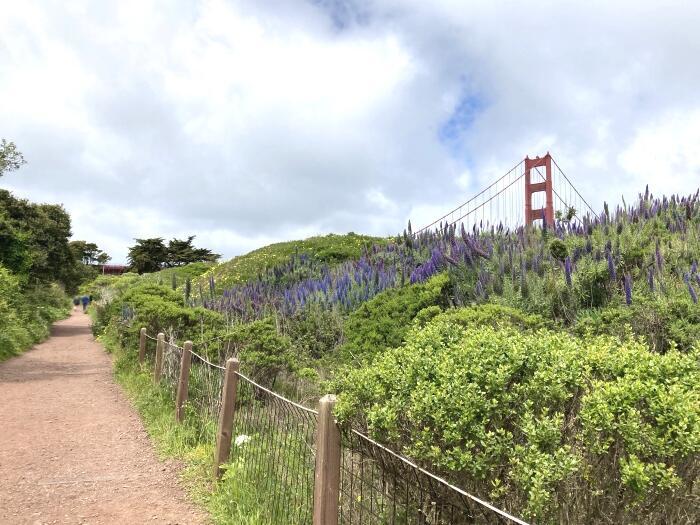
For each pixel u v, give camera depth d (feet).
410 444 9.05
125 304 46.06
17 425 22.98
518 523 5.94
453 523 8.23
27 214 98.53
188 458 17.51
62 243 104.99
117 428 22.57
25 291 83.82
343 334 33.45
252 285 52.75
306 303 41.55
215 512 13.23
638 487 6.63
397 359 10.78
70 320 110.22
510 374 8.42
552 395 8.03
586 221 35.42
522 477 7.11
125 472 16.97
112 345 51.80
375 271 42.45
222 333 29.17
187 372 21.17
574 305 24.00
